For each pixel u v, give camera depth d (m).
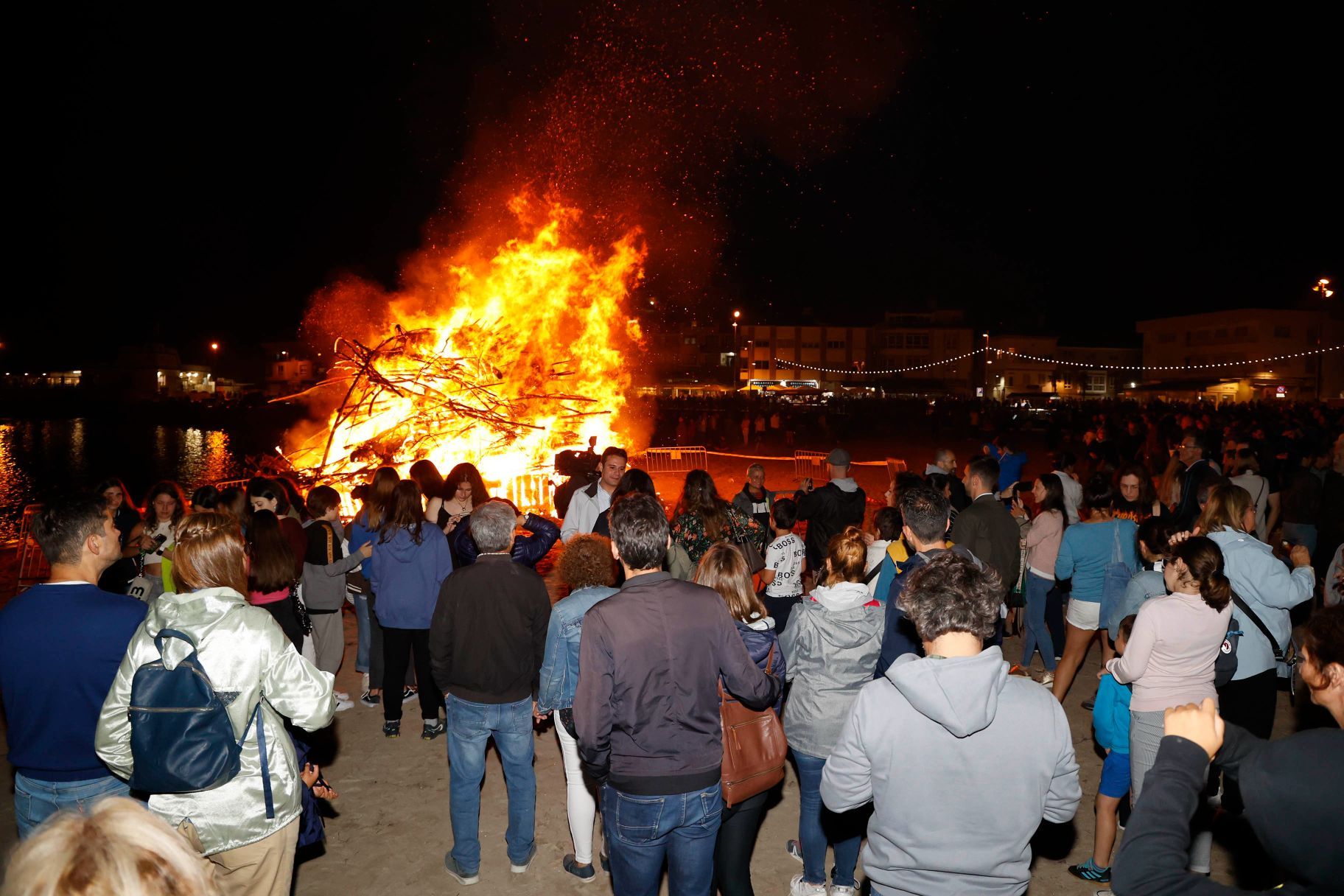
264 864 2.68
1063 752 2.18
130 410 58.84
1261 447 12.45
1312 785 1.64
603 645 2.81
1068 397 72.50
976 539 5.65
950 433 39.94
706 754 2.89
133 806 1.28
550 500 14.87
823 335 79.94
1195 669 3.54
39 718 2.80
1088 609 5.69
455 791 3.99
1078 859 4.32
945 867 2.14
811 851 3.82
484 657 3.85
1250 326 63.66
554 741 5.95
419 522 5.52
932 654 2.24
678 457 24.42
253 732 2.64
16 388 84.62
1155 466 19.14
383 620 5.63
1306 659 2.17
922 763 2.15
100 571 3.03
